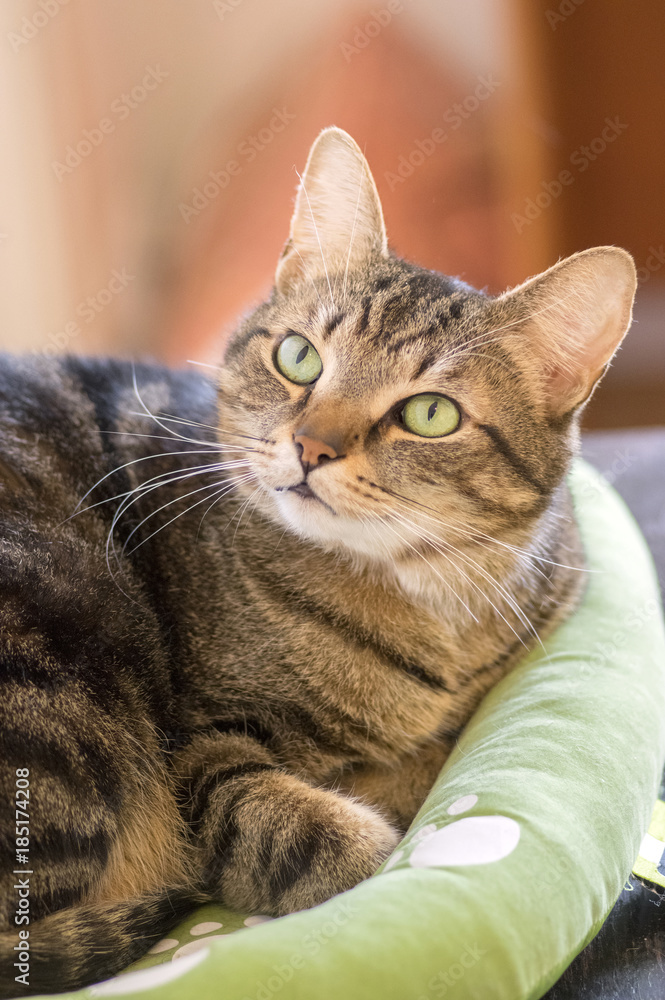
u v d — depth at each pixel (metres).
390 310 0.50
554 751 0.46
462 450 0.49
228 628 0.50
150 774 0.48
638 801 0.47
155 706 0.49
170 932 0.47
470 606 0.51
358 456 0.48
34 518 0.50
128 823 0.48
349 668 0.50
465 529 0.50
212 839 0.47
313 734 0.50
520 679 0.51
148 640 0.50
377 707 0.50
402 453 0.48
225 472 0.52
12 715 0.45
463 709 0.52
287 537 0.51
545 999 0.44
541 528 0.51
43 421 0.52
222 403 0.52
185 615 0.51
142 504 0.52
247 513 0.51
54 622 0.48
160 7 1.03
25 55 1.01
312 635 0.50
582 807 0.45
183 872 0.48
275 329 0.51
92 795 0.46
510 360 0.50
